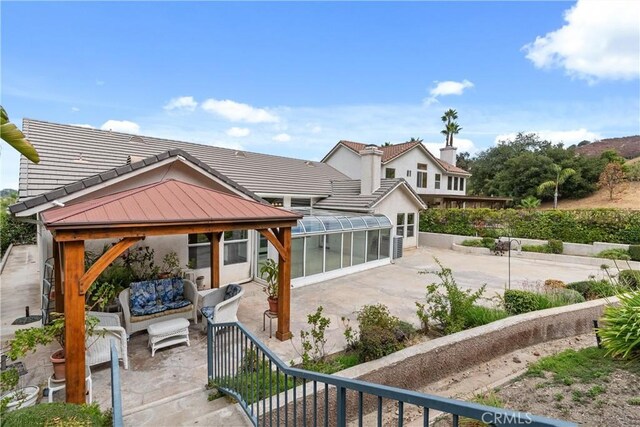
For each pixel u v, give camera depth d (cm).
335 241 1480
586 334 837
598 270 1622
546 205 4156
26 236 2331
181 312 847
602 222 1898
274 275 935
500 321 758
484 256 2027
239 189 1041
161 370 665
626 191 3853
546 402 486
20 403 425
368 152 1897
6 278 1403
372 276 1491
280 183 1748
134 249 1033
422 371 631
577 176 3912
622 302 682
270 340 812
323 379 294
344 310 1034
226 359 549
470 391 603
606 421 425
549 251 1934
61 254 797
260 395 511
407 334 769
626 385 507
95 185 806
